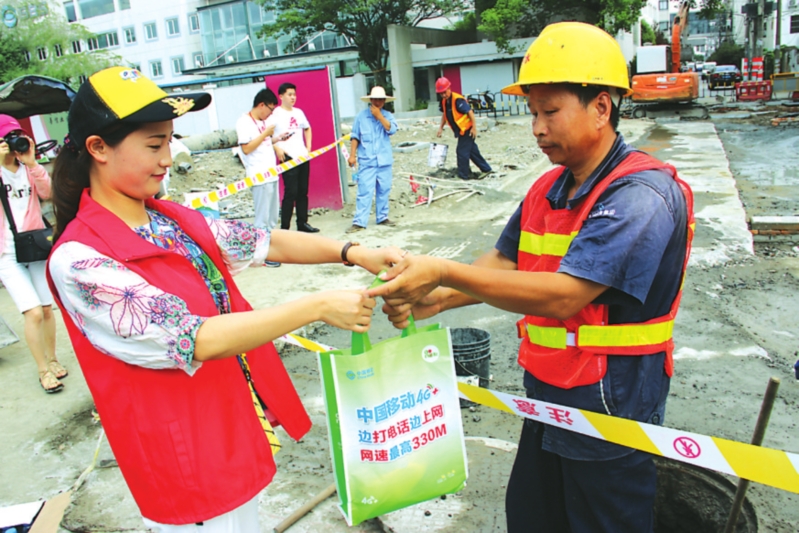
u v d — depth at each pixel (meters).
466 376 3.85
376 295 1.70
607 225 1.68
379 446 1.76
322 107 9.66
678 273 1.82
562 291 1.68
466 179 11.47
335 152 9.80
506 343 4.83
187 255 1.79
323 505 2.94
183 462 1.60
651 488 1.94
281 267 6.97
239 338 1.52
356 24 33.44
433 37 36.22
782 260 6.21
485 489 2.95
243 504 1.73
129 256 1.54
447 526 2.71
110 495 3.17
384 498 1.79
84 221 1.57
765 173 10.97
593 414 1.83
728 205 8.16
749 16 35.44
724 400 3.80
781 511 2.75
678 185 1.79
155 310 1.50
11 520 2.49
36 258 4.22
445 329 1.84
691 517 2.88
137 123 1.55
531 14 30.97
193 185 11.71
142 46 43.97
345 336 5.14
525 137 17.72
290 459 3.39
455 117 11.23
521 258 2.10
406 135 20.02
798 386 3.92
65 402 4.30
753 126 18.34
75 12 44.88
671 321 1.87
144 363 1.53
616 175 1.77
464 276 1.74
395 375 1.78
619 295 1.71
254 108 7.30
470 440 3.38
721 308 5.20
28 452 3.71
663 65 25.11
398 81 32.88
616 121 1.84
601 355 1.83
